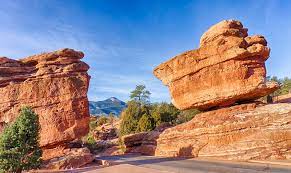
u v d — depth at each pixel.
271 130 23.64
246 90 27.97
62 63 28.19
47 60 28.20
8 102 26.91
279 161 20.86
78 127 26.78
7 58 28.06
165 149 32.94
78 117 26.98
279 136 22.92
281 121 23.67
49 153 25.94
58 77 27.50
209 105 30.78
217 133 26.88
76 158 24.64
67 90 27.19
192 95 31.34
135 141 47.16
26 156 19.42
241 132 25.39
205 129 28.14
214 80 29.80
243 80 28.28
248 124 25.27
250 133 24.86
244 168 18.45
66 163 23.95
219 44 29.73
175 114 62.97
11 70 27.72
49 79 27.33
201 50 31.00
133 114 65.94
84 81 28.08
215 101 29.58
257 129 24.62
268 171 16.67
